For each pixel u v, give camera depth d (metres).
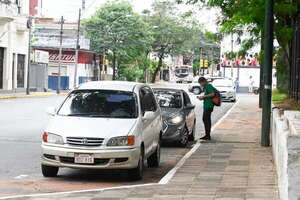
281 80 35.84
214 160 14.20
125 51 76.25
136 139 11.80
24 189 10.83
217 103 19.47
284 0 18.05
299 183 5.99
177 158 15.73
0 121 25.11
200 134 22.62
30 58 55.47
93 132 11.58
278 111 14.17
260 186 10.37
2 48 52.62
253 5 18.12
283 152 7.05
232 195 9.52
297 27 19.00
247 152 15.90
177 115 17.95
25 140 18.41
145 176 12.70
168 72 124.25
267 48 16.95
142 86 13.78
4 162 14.05
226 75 71.06
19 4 56.38
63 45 74.12
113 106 12.58
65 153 11.54
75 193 10.04
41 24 77.69
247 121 27.83
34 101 42.31
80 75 75.12
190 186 10.51
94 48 76.00
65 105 12.77
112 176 12.54
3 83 53.03
